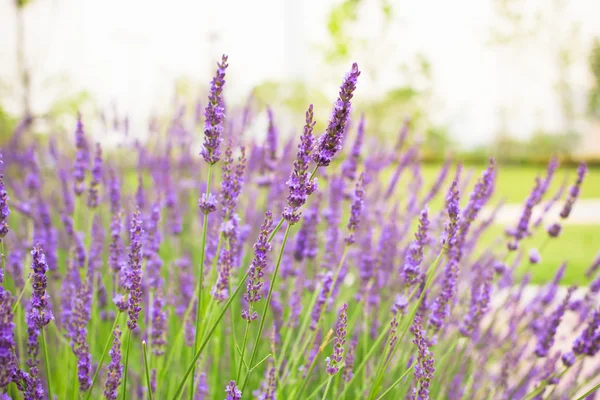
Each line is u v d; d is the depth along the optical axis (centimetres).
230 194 77
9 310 67
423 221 75
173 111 153
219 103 72
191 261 111
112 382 71
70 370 82
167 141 139
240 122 129
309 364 81
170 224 114
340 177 101
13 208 97
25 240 101
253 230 112
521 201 384
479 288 87
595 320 77
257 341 70
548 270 197
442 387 88
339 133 67
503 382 88
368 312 88
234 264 78
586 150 688
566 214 91
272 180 104
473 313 80
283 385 80
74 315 75
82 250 90
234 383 69
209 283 82
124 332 86
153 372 78
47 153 157
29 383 68
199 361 79
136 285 70
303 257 89
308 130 67
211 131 71
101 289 90
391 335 74
